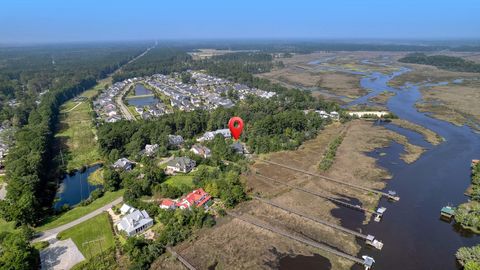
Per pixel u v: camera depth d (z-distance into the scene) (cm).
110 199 10262
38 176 10988
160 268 7362
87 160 13812
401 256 7781
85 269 7206
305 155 14162
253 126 16775
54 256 7594
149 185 10575
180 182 11481
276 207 9925
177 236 8212
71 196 10944
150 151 14050
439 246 8144
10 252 6806
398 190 10994
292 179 11825
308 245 8188
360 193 10788
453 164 13100
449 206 9775
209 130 17475
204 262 7569
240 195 10044
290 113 17600
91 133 17275
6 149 14525
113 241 8144
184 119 17012
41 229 8669
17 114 19312
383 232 8694
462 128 18000
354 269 7388
